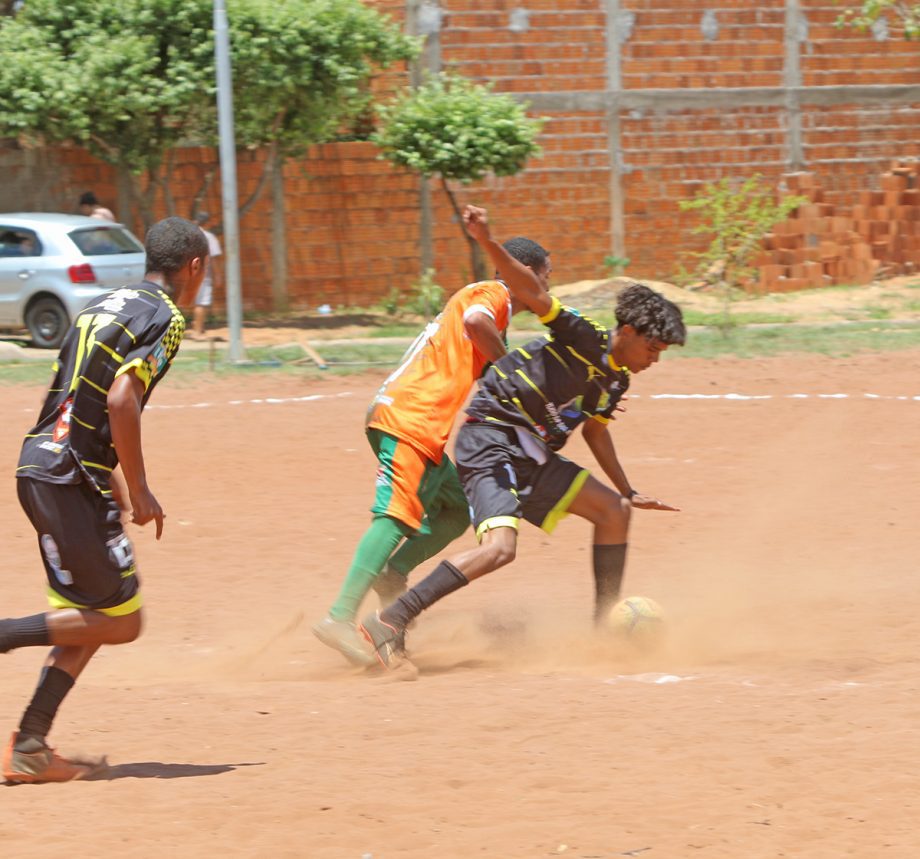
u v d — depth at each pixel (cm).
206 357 7475
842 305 9631
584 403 2614
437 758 1955
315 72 8562
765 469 4638
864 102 10738
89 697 2386
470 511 2614
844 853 1545
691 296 9919
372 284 9800
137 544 3697
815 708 2181
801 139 10638
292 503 4200
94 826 1702
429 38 9856
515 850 1579
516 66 10025
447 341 2658
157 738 2108
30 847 1625
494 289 2641
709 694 2302
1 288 7838
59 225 7838
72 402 1895
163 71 8444
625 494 2777
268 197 9538
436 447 2633
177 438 5288
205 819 1712
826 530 3797
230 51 8238
